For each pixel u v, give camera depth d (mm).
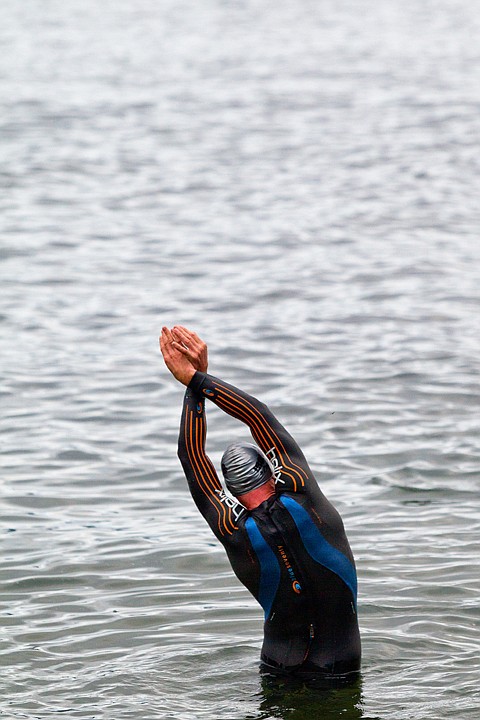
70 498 32812
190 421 21594
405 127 106500
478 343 47500
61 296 56156
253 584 21266
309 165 91062
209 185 84250
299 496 20953
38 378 44156
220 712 20188
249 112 115750
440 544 28672
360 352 46781
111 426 39188
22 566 27969
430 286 56812
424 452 35750
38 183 84500
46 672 22219
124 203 78500
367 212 74562
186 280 59156
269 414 21469
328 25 195875
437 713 19938
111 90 128750
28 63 148625
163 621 24750
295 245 66375
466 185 82312
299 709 20219
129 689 21266
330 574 20969
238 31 187000
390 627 23938
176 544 29344
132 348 47938
